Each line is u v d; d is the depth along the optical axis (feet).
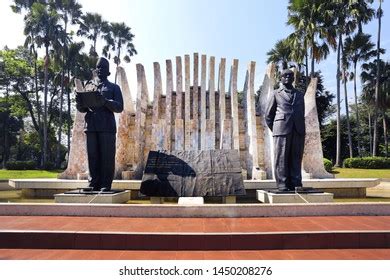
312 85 41.86
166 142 46.47
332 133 127.95
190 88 53.11
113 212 22.40
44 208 22.80
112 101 26.66
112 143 27.17
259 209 22.36
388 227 18.44
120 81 46.83
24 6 99.25
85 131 26.99
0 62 112.47
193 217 22.08
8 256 15.66
